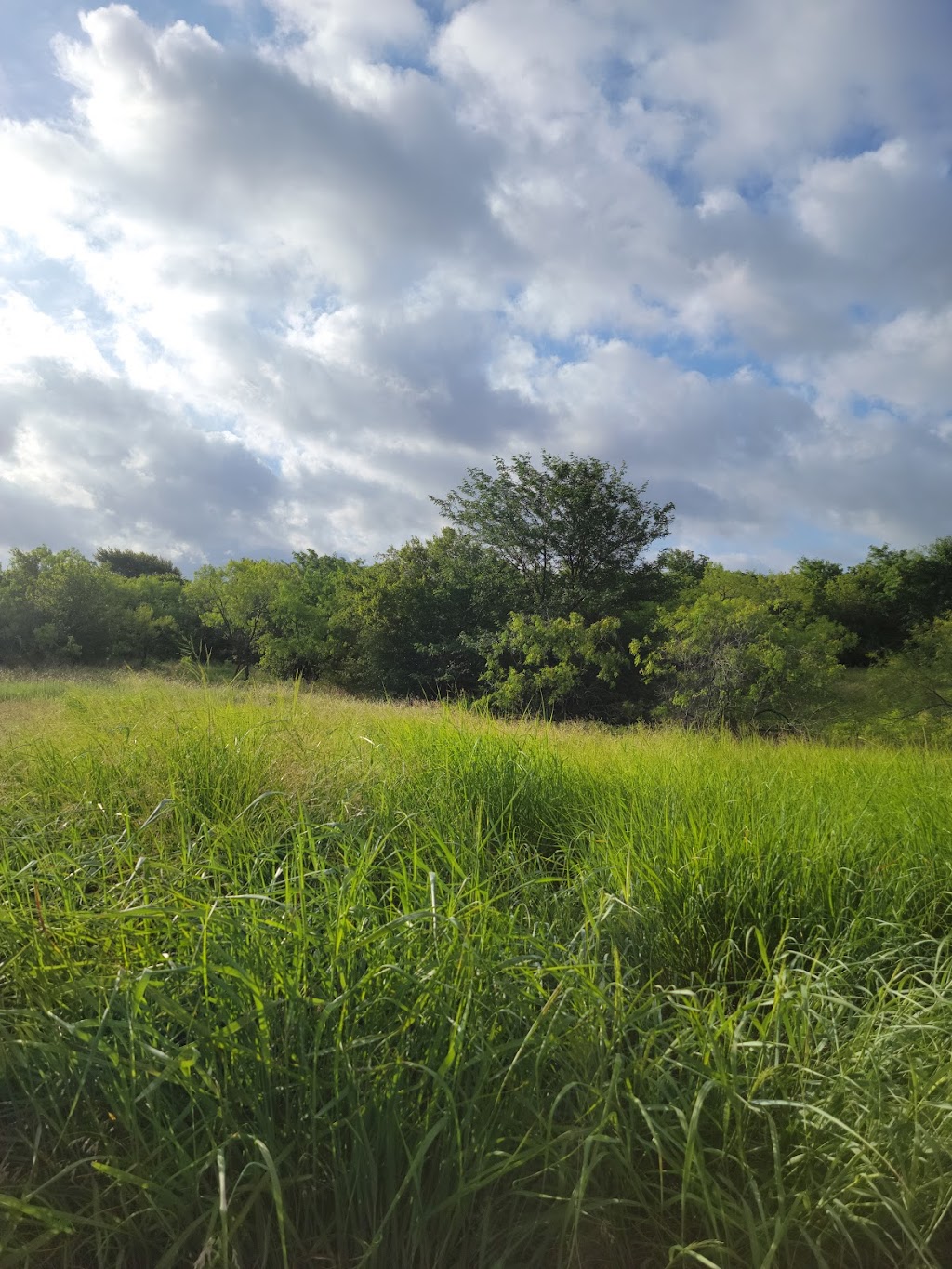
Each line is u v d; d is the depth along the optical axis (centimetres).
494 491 2833
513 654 2570
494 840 372
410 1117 168
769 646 2009
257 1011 171
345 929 204
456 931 197
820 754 747
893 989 250
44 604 2962
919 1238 149
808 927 272
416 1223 145
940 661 1956
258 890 249
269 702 604
